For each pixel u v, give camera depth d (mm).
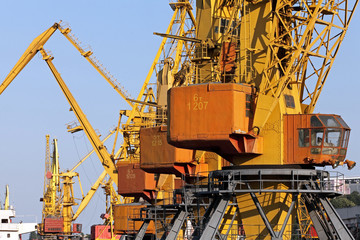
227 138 68375
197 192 71875
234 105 68500
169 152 96375
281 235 65500
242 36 75000
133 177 121250
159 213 107562
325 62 77000
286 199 71000
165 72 123688
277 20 74000
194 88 69875
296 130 70562
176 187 118000
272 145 70812
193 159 95062
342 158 71625
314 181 69000
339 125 70500
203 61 95188
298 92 76688
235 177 71312
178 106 70438
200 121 69250
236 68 77375
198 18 97000
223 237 77625
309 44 74312
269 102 70438
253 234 71500
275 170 69625
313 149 70062
